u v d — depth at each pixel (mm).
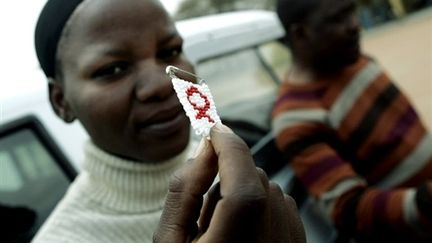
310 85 2221
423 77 8164
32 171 2035
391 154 2168
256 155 2670
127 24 1145
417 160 2189
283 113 2223
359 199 1980
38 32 1277
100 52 1143
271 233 765
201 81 844
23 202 1977
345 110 2160
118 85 1157
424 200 1821
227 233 671
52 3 1221
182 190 765
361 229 1992
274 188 805
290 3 2207
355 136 2152
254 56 3182
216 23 3033
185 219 767
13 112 2062
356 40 2211
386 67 9148
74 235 1209
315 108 2166
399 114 2256
